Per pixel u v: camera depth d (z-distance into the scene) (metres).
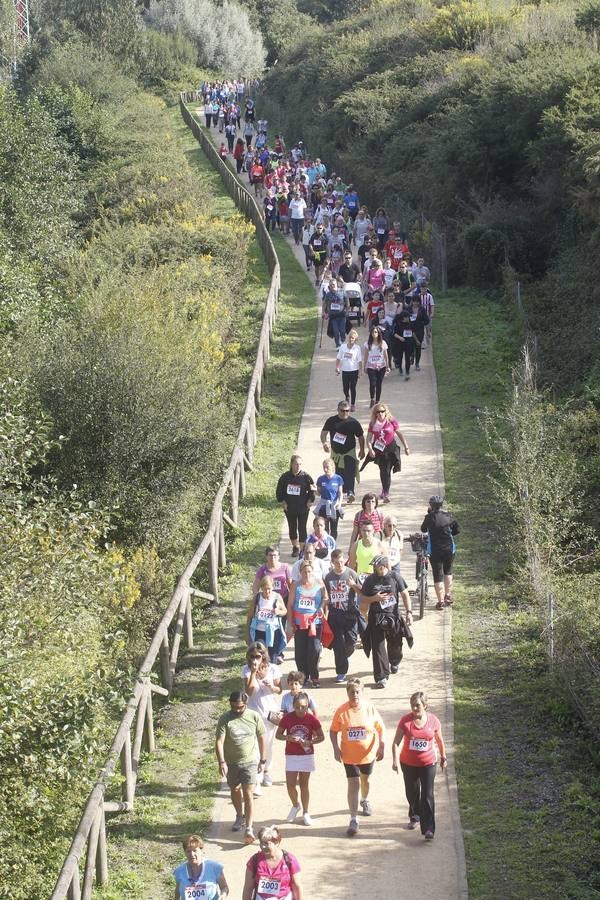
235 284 37.72
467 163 40.34
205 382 25.66
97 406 23.09
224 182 56.94
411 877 12.12
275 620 15.77
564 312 31.67
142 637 18.19
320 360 31.12
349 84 60.09
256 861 10.37
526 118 38.69
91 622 15.93
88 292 28.77
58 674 13.63
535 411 21.89
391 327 28.81
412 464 23.91
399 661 16.50
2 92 48.47
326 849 12.67
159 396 23.56
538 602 17.45
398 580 16.00
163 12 96.56
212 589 19.41
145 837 13.28
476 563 19.95
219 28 96.81
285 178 47.31
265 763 14.08
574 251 34.62
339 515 19.56
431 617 18.05
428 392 28.05
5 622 12.87
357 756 12.78
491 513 21.72
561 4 54.16
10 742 12.02
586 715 14.41
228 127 63.47
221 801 13.95
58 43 76.12
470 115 40.84
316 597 15.85
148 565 20.20
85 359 23.56
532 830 12.81
